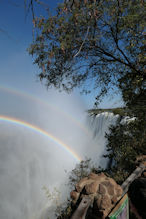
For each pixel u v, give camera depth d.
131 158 4.28
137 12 3.09
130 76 4.23
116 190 1.94
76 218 1.52
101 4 2.54
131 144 4.67
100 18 2.99
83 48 3.51
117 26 3.34
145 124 4.34
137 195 2.53
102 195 1.83
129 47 3.53
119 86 4.40
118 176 3.77
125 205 1.83
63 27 2.54
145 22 3.16
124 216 1.79
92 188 1.91
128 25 3.11
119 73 4.43
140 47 3.62
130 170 3.85
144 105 4.18
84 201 1.76
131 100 4.41
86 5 2.24
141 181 2.64
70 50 3.13
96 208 1.77
